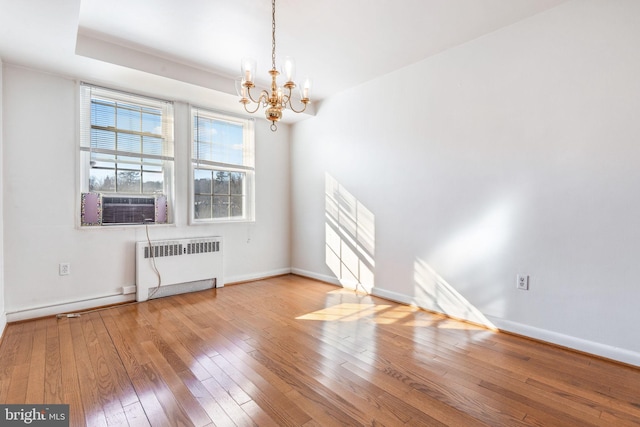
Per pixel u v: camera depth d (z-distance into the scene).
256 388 1.83
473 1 2.26
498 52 2.65
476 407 1.67
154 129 3.62
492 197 2.71
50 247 2.97
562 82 2.33
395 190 3.46
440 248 3.08
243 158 4.41
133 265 3.46
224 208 4.23
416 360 2.17
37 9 1.99
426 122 3.16
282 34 2.68
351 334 2.61
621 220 2.12
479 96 2.77
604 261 2.18
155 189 3.65
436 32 2.67
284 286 4.15
